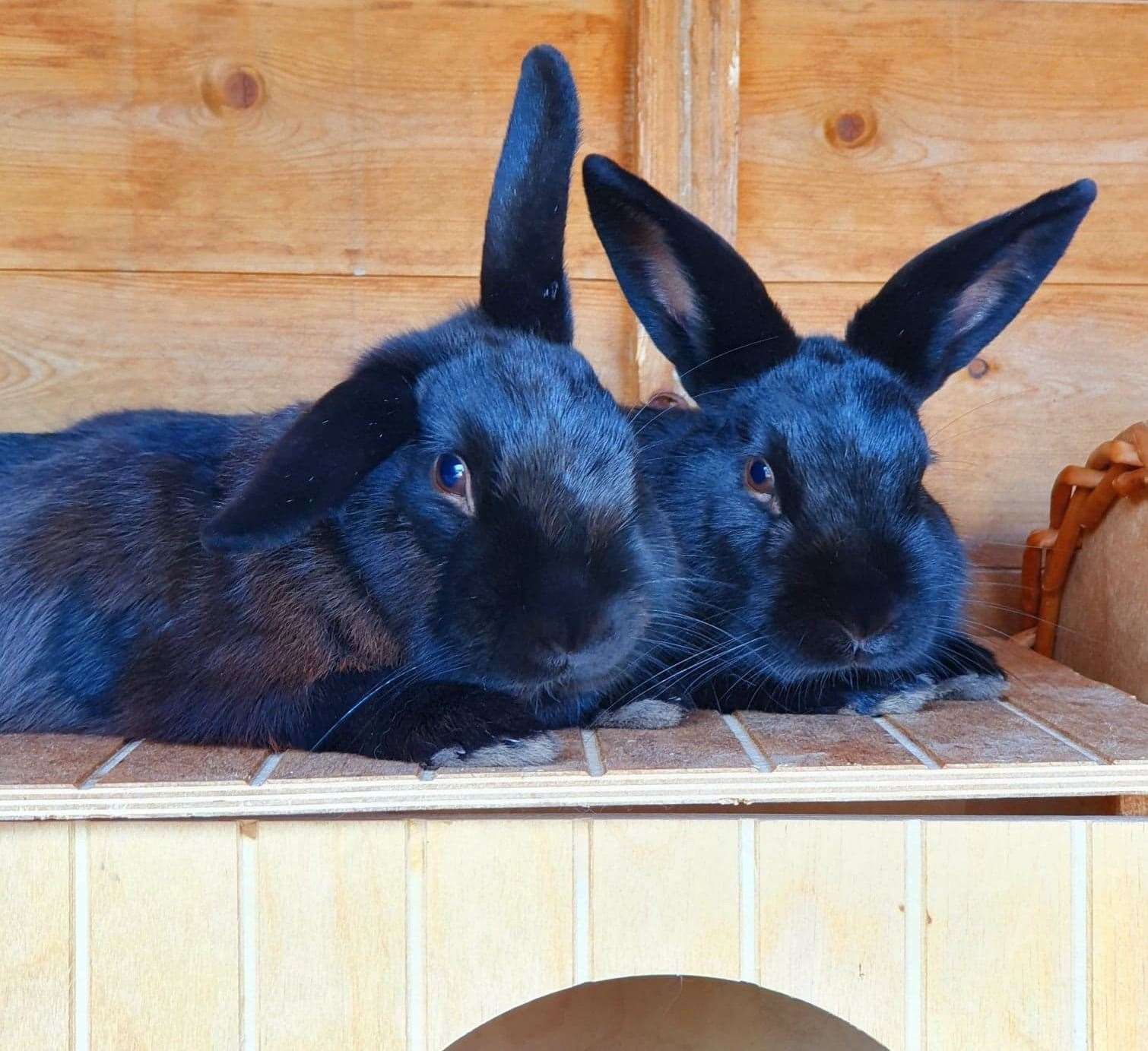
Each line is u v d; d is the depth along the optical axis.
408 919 0.66
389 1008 0.66
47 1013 0.66
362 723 0.69
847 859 0.67
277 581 0.71
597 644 0.67
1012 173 0.94
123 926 0.66
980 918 0.67
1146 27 0.94
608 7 0.91
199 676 0.71
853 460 0.75
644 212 0.78
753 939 0.67
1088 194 0.78
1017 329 0.95
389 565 0.70
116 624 0.73
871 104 0.93
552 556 0.68
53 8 0.89
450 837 0.66
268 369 0.92
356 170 0.91
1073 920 0.67
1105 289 0.95
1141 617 0.84
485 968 0.66
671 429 0.80
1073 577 0.90
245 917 0.66
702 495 0.77
